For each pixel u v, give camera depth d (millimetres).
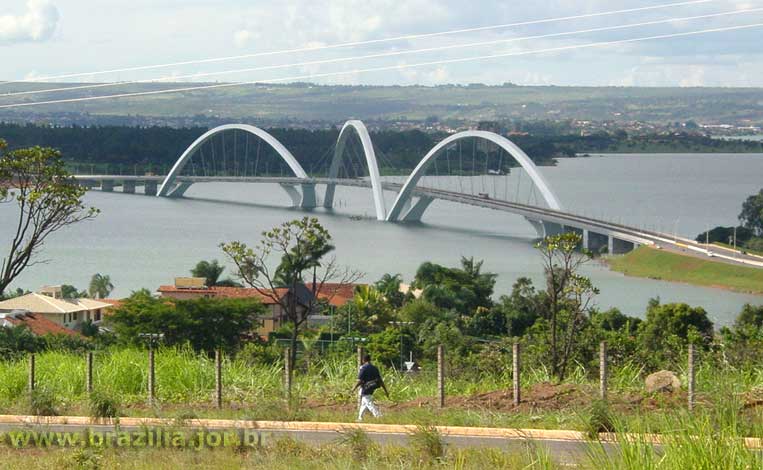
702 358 19531
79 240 145625
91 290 87750
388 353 39906
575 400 17062
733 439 9406
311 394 19875
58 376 21344
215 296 56344
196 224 175375
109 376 20938
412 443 13742
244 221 182750
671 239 125188
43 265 115562
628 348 26266
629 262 114812
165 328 43875
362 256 126375
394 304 66250
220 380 19406
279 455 14016
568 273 31859
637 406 15484
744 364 17984
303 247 38469
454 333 43719
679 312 45219
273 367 22203
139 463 13914
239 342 44406
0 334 32562
